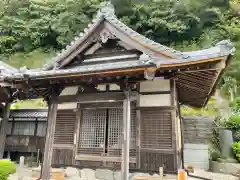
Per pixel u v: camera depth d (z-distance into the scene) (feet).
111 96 20.74
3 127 39.06
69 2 110.42
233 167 36.19
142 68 18.06
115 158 23.70
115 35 24.49
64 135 26.91
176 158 21.88
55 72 20.21
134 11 101.86
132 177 21.85
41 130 46.75
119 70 18.66
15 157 48.01
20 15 118.62
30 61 103.86
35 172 26.96
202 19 102.12
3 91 34.19
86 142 25.48
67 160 25.84
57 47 111.96
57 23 108.58
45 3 121.19
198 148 40.75
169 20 100.07
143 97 24.58
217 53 18.26
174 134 22.47
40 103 72.49
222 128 45.14
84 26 106.83
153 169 22.35
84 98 21.63
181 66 19.62
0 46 110.22
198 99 36.86
